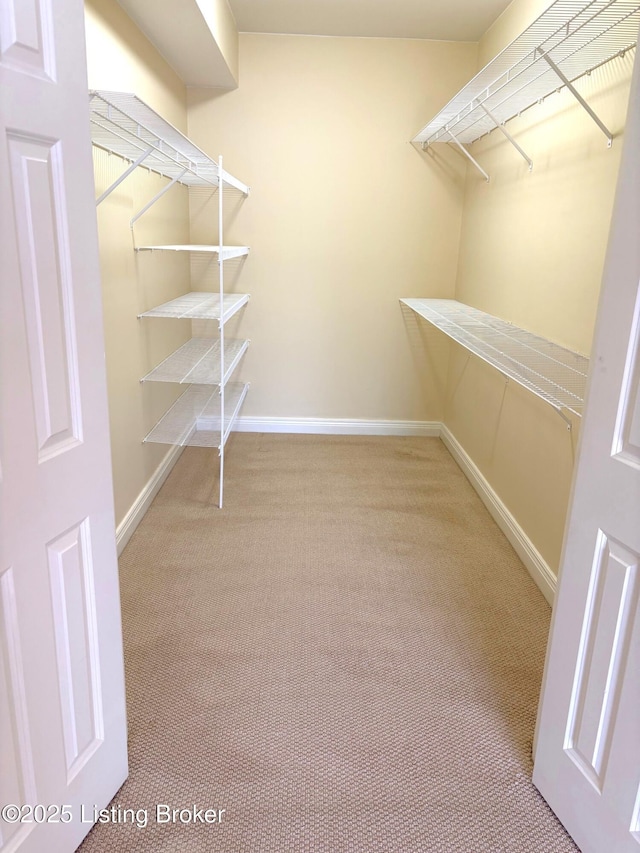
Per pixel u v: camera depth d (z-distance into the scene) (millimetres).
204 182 3729
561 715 1438
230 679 1933
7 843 1104
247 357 4258
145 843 1390
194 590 2422
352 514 3145
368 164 3904
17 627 1090
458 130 3408
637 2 1662
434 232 4031
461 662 2047
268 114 3811
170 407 3607
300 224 4008
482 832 1441
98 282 1243
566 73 2238
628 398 1191
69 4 1077
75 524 1241
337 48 3713
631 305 1159
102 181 2375
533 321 2693
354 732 1734
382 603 2373
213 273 4086
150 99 2893
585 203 2193
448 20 3357
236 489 3414
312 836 1419
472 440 3619
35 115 1009
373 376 4301
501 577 2588
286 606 2334
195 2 2369
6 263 981
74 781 1318
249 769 1598
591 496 1302
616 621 1239
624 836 1229
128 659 2008
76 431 1224
